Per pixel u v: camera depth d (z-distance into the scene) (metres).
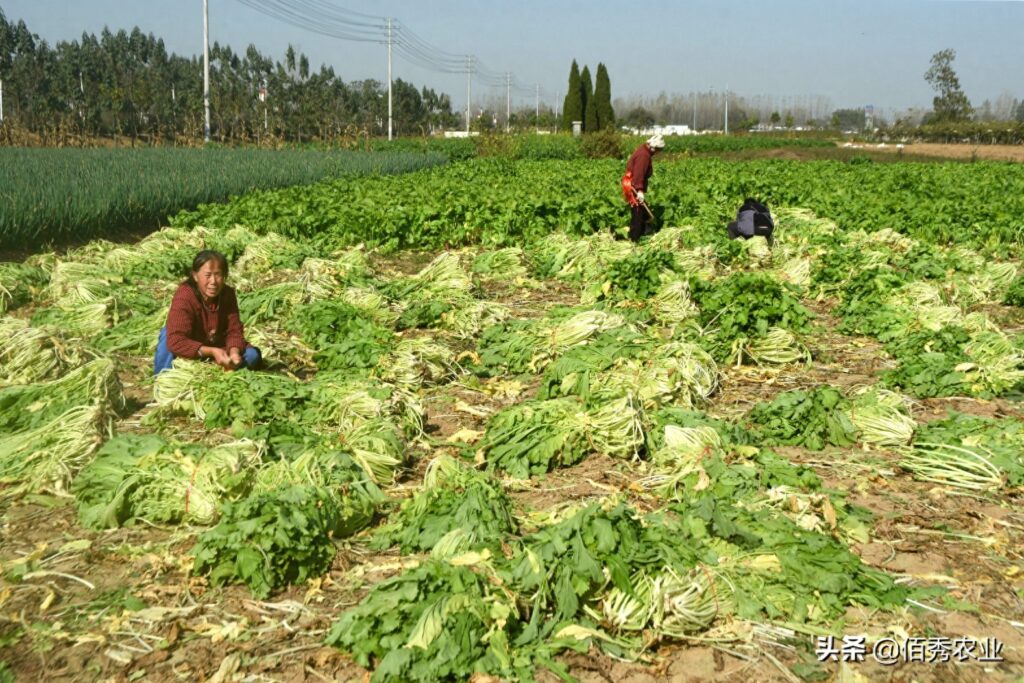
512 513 5.26
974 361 8.24
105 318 9.82
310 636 4.17
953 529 5.22
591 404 6.79
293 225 16.75
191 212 18.61
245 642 4.13
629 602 4.16
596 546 4.29
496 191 22.86
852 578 4.43
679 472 5.62
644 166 16.09
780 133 113.62
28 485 5.61
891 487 5.86
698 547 4.55
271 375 7.18
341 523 5.06
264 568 4.46
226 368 7.54
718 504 5.01
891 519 5.33
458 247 16.88
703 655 4.03
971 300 12.17
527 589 4.21
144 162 28.20
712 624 4.21
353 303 10.22
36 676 3.89
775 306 9.09
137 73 108.38
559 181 27.78
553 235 15.97
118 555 4.84
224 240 14.62
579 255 14.17
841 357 9.33
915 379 7.95
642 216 16.38
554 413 6.39
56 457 5.78
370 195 21.12
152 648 4.09
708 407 7.51
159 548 4.91
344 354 8.22
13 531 5.15
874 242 15.81
